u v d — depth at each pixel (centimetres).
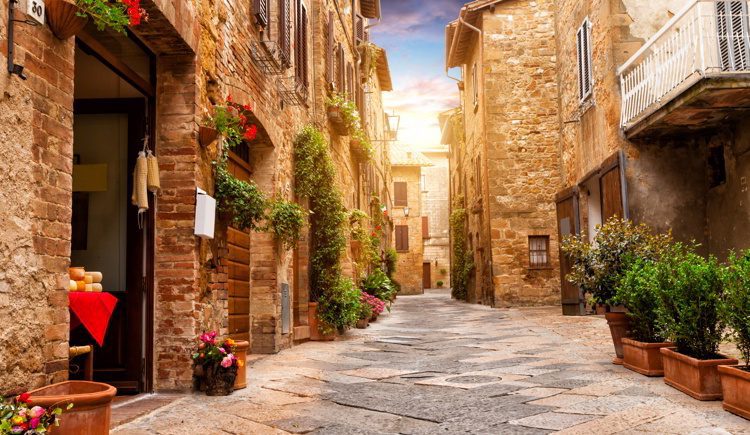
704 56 858
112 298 436
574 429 400
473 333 1051
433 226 4403
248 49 742
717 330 496
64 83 359
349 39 1645
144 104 561
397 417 454
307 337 991
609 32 1143
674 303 510
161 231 545
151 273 541
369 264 1784
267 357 784
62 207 352
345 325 1036
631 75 1090
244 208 612
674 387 516
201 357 527
